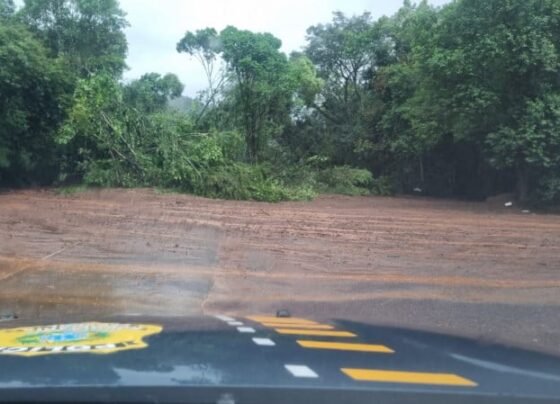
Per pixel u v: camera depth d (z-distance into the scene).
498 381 2.65
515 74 22.34
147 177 23.14
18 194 21.89
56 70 24.80
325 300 8.51
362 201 25.69
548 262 11.56
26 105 24.78
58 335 3.28
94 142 24.05
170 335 3.28
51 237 13.41
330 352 3.03
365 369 2.69
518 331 6.57
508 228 16.30
